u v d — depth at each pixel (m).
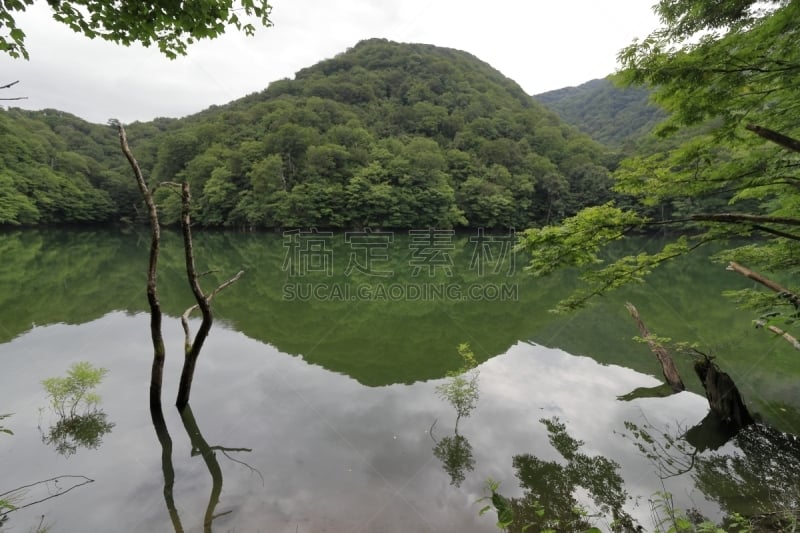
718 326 9.74
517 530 3.55
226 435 5.03
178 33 3.09
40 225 43.19
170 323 9.92
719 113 3.69
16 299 11.95
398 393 6.34
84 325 9.55
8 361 7.23
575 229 4.38
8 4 2.53
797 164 4.06
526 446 4.89
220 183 42.78
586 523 3.61
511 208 43.66
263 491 4.01
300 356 7.97
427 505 3.85
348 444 4.88
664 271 18.72
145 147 56.38
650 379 6.96
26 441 4.80
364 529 3.52
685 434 5.16
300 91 75.12
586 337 9.34
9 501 3.79
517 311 11.84
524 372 7.27
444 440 4.99
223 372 7.01
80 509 3.73
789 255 5.12
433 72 82.06
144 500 3.87
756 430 5.25
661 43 3.36
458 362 7.77
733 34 3.07
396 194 40.44
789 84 3.26
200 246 29.27
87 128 66.12
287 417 5.51
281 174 41.19
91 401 5.54
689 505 3.86
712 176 4.30
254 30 3.17
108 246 28.42
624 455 4.72
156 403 5.41
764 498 3.95
